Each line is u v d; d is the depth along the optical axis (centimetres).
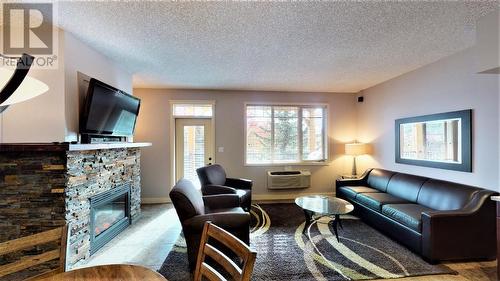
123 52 323
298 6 216
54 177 236
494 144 293
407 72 425
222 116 554
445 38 286
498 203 235
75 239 253
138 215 427
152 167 532
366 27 257
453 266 259
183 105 549
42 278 116
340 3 211
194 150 555
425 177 371
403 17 237
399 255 283
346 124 588
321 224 388
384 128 491
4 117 247
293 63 373
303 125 584
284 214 443
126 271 121
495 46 261
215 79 463
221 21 242
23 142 249
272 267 256
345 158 586
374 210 367
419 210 315
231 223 253
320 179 581
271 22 245
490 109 296
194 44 298
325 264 262
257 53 330
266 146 572
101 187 306
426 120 383
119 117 339
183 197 251
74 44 272
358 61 366
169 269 254
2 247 110
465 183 326
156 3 209
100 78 323
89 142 280
